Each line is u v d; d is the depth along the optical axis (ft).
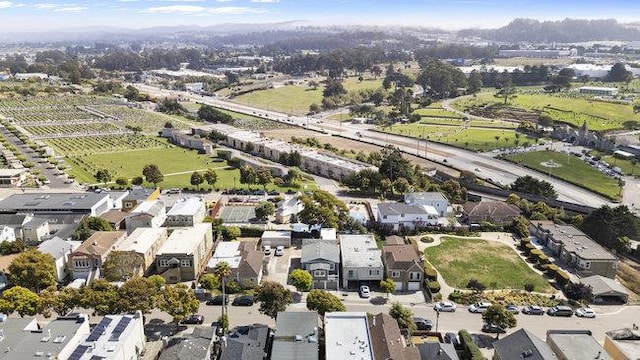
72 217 507.71
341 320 314.14
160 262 409.90
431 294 389.19
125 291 328.08
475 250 477.36
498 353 294.25
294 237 493.77
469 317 361.92
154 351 312.29
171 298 326.85
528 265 448.24
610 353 300.40
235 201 611.06
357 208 593.42
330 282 403.54
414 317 354.74
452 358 285.84
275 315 337.31
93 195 553.64
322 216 497.87
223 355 289.12
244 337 311.68
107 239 428.15
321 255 412.36
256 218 549.95
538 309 367.25
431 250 474.90
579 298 388.78
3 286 387.96
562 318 363.35
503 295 390.63
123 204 563.07
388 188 632.38
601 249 450.30
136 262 395.14
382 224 520.83
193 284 401.29
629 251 481.46
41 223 482.69
